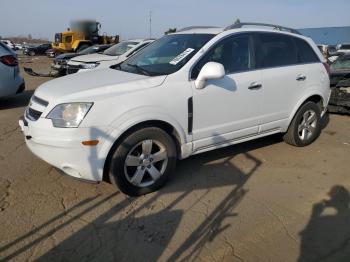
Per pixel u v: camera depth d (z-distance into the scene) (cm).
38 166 438
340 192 395
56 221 324
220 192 387
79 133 327
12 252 281
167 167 382
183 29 509
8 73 742
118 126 339
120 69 439
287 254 289
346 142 572
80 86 360
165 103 364
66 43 2259
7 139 540
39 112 351
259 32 463
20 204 350
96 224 322
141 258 280
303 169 456
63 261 274
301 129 528
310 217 343
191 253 287
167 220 331
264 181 418
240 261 279
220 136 422
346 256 288
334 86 752
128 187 362
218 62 414
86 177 343
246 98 433
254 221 333
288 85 480
